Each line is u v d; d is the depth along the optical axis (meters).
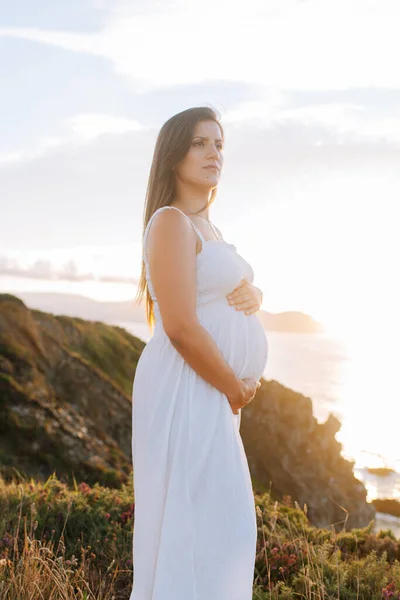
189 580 2.64
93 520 5.18
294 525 5.30
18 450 22.48
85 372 32.81
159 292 2.76
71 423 25.61
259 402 38.38
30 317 32.75
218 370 2.74
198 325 2.73
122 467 24.64
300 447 37.56
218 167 3.07
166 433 2.78
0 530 4.68
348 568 4.40
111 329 44.38
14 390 24.97
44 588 3.65
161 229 2.78
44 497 5.64
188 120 3.03
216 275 2.84
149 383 2.87
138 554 2.82
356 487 36.97
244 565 2.71
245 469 2.82
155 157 3.11
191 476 2.71
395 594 4.04
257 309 3.06
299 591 4.15
